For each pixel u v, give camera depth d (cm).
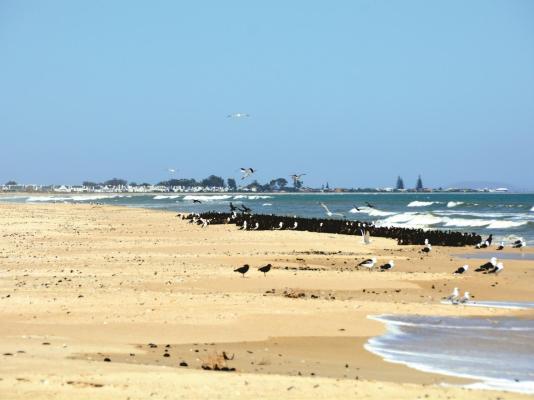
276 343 4244
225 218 17738
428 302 6050
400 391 3025
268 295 6025
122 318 4800
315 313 5200
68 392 2744
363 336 4512
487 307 5756
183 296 5766
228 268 7919
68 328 4425
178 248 10388
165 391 2833
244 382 3052
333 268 8350
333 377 3372
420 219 19250
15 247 10050
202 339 4266
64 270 7412
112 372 3127
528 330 4784
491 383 3403
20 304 5219
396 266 8812
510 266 8869
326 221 16325
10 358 3356
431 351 4122
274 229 14788
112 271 7406
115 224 16125
